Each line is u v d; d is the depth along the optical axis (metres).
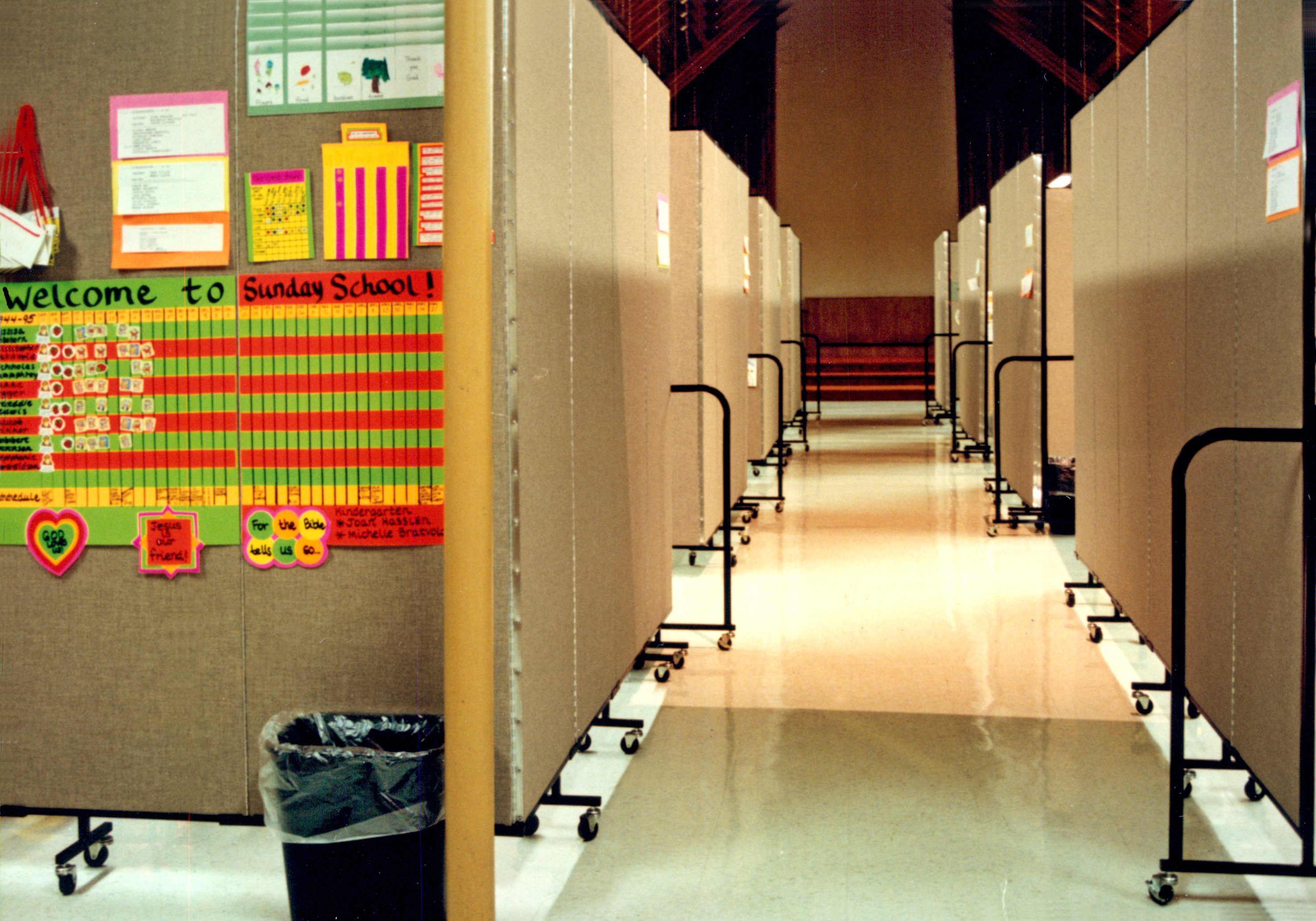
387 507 2.14
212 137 2.13
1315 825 1.98
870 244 17.11
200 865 2.27
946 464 8.82
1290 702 2.04
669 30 10.92
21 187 2.17
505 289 2.02
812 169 17.05
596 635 2.69
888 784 2.65
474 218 1.71
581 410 2.52
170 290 2.16
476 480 1.73
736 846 2.33
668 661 3.56
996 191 7.32
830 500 7.14
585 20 2.55
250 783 2.21
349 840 1.91
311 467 2.16
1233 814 2.47
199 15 2.12
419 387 2.12
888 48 16.56
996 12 13.73
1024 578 4.93
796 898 2.11
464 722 1.75
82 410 2.20
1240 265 2.29
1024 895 2.11
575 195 2.46
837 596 4.62
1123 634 4.00
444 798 1.92
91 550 2.21
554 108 2.27
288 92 2.11
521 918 2.03
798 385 12.99
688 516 5.09
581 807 2.54
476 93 1.70
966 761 2.80
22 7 2.16
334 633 2.17
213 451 2.18
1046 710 3.18
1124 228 3.47
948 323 12.15
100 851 2.27
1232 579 2.38
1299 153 1.93
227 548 2.18
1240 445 2.31
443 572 2.13
